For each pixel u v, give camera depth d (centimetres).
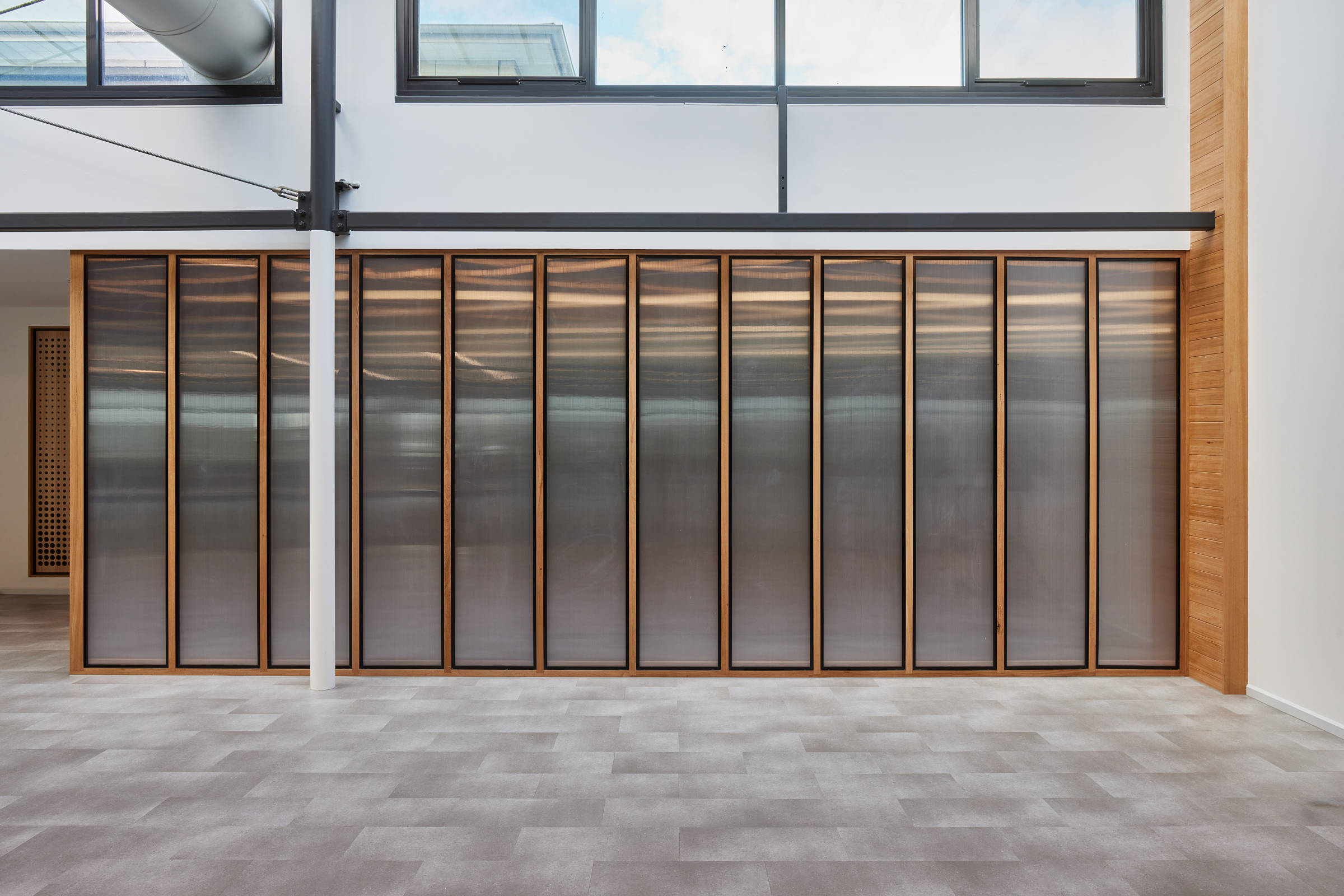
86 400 468
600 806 294
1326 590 375
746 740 360
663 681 453
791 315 465
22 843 267
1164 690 437
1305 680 388
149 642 466
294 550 467
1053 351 467
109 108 467
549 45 471
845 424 465
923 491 465
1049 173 468
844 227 429
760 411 465
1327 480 376
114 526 468
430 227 429
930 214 427
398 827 278
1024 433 467
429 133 466
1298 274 393
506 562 464
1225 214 430
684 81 472
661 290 465
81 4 465
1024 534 467
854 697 424
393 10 465
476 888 240
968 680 456
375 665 464
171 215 427
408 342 466
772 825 280
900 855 260
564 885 242
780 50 467
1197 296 454
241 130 468
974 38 470
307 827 278
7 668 476
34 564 716
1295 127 395
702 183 466
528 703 413
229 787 310
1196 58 457
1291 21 397
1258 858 258
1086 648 466
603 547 464
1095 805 295
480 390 465
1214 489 441
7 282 578
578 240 462
